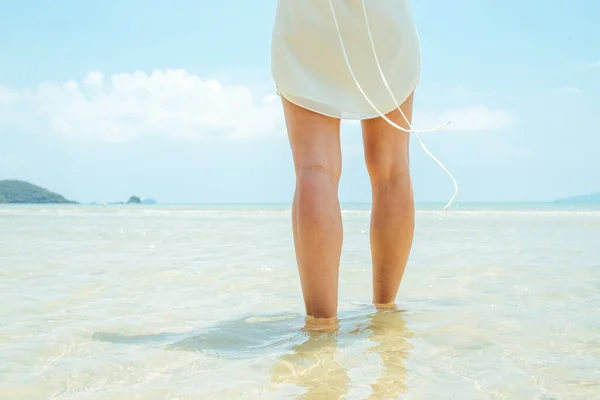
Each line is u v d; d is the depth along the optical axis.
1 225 11.76
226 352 2.01
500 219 15.21
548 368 1.79
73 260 4.82
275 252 5.55
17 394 1.60
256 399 1.54
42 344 2.12
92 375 1.77
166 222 13.91
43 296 3.14
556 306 2.76
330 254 2.23
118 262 4.68
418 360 1.88
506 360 1.87
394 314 2.56
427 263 4.52
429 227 10.65
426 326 2.34
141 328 2.39
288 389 1.61
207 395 1.58
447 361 1.86
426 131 2.32
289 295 3.18
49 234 8.52
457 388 1.61
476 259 4.79
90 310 2.77
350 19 2.27
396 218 2.48
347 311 2.66
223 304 2.93
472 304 2.82
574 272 3.95
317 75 2.27
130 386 1.66
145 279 3.75
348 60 2.28
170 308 2.83
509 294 3.11
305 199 2.21
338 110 2.27
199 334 2.27
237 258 4.98
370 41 2.29
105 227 10.94
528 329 2.29
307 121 2.26
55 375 1.77
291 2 2.29
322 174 2.23
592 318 2.48
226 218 17.42
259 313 2.70
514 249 5.76
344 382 1.67
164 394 1.59
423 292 3.19
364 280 3.69
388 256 2.56
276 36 2.33
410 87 2.40
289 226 11.54
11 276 3.88
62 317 2.61
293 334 2.25
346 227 10.66
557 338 2.14
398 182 2.48
